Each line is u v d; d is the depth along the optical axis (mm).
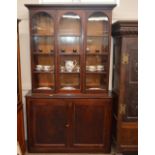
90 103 2590
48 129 2660
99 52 2730
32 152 2721
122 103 2523
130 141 2607
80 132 2664
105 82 2781
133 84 2475
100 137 2676
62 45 2799
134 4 2818
